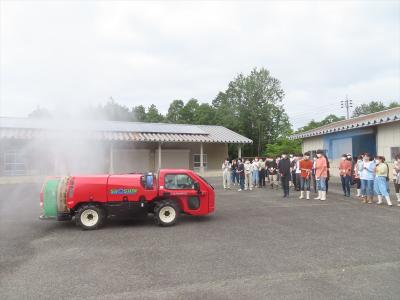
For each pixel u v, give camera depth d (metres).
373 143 18.23
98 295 4.29
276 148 40.41
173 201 8.74
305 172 12.80
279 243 6.61
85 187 8.28
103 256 5.92
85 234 7.67
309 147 25.47
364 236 7.07
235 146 43.94
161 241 6.91
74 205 8.23
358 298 4.09
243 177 16.39
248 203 11.95
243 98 52.44
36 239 7.23
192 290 4.40
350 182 14.12
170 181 8.77
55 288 4.52
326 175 12.49
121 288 4.50
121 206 8.41
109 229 8.17
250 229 7.90
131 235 7.50
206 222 8.81
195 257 5.78
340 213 9.73
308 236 7.13
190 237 7.22
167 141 23.41
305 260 5.55
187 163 27.38
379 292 4.26
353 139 19.97
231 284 4.58
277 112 52.50
